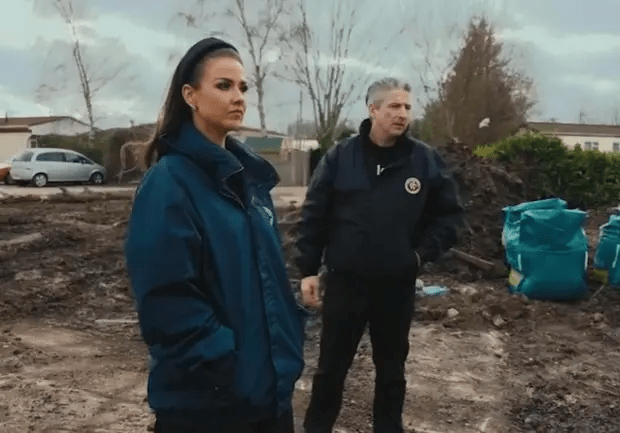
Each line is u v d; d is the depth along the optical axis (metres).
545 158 14.27
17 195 22.55
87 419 5.02
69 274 10.16
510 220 9.12
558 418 5.03
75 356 6.63
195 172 2.31
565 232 8.33
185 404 2.27
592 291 8.80
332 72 39.75
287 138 33.84
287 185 33.12
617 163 14.67
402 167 3.80
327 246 3.98
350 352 3.99
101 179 34.66
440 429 4.84
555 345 6.75
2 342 7.07
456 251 10.04
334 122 39.84
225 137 2.49
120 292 9.39
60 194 22.11
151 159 2.45
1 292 9.04
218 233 2.28
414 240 3.94
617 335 7.07
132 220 2.25
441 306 7.85
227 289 2.28
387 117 3.73
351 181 3.82
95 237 13.13
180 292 2.19
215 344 2.18
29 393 5.54
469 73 44.41
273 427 2.45
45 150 33.41
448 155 12.12
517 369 6.08
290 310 2.50
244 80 2.43
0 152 53.22
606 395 5.47
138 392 5.61
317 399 4.04
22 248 11.70
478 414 5.10
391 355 4.00
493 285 9.34
